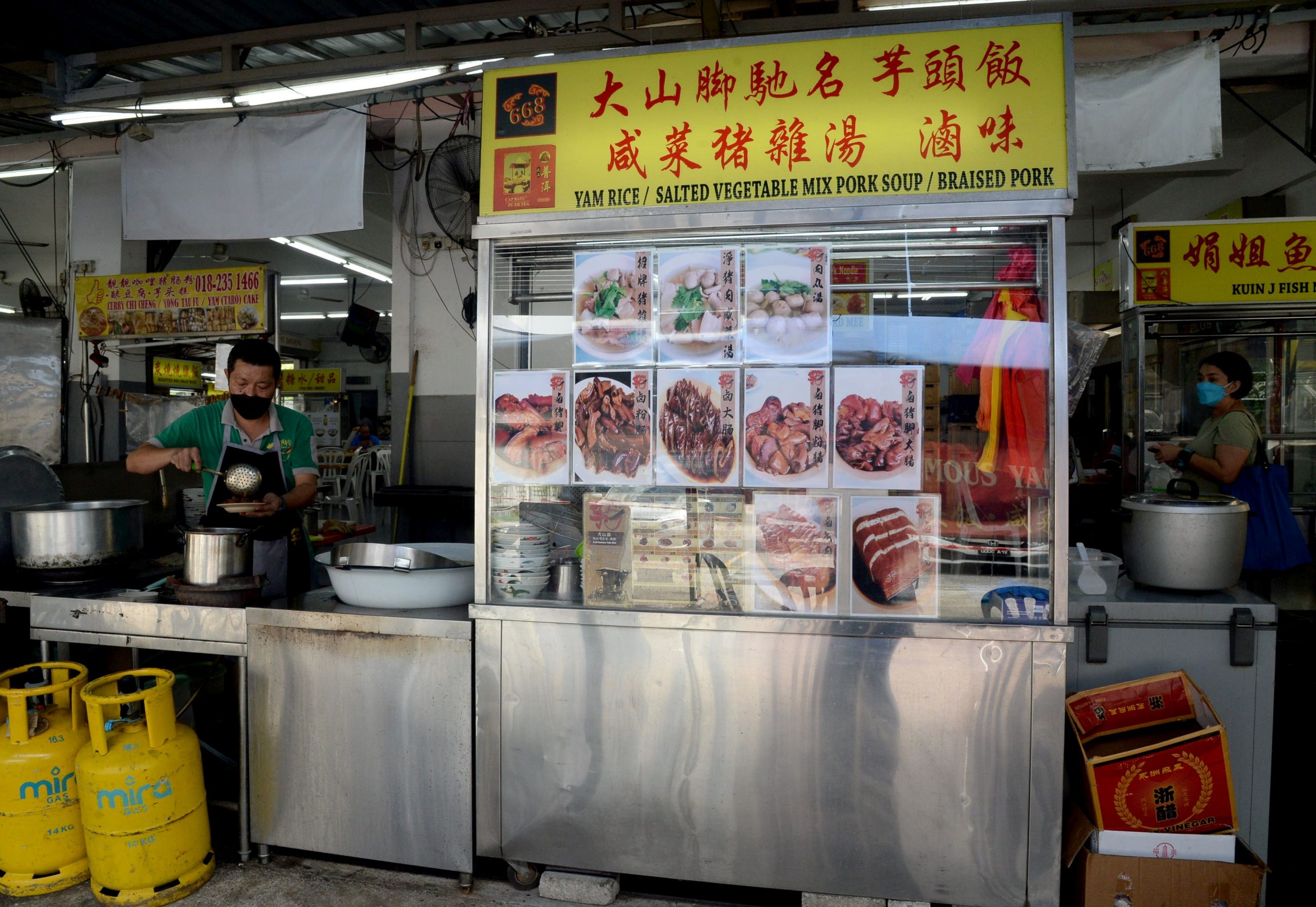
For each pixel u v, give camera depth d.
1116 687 1.92
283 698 2.10
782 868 1.84
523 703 1.95
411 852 2.02
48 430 4.82
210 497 2.56
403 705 2.01
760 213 1.84
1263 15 3.37
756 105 1.84
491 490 2.01
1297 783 2.68
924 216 1.77
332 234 7.62
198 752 2.07
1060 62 1.73
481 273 2.00
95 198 5.39
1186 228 3.86
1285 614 4.26
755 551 1.88
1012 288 1.83
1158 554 2.09
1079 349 2.04
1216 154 3.35
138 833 1.91
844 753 1.81
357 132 4.09
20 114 4.19
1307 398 4.12
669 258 1.94
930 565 1.82
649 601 1.93
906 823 1.79
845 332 1.90
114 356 5.50
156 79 4.36
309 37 3.60
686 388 1.93
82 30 3.68
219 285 4.61
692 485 1.92
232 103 3.81
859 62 1.79
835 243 1.88
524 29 3.63
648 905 1.94
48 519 2.36
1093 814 1.78
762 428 1.89
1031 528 1.80
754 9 3.51
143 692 1.94
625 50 1.89
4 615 2.36
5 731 2.06
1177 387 4.14
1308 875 2.14
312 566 2.80
